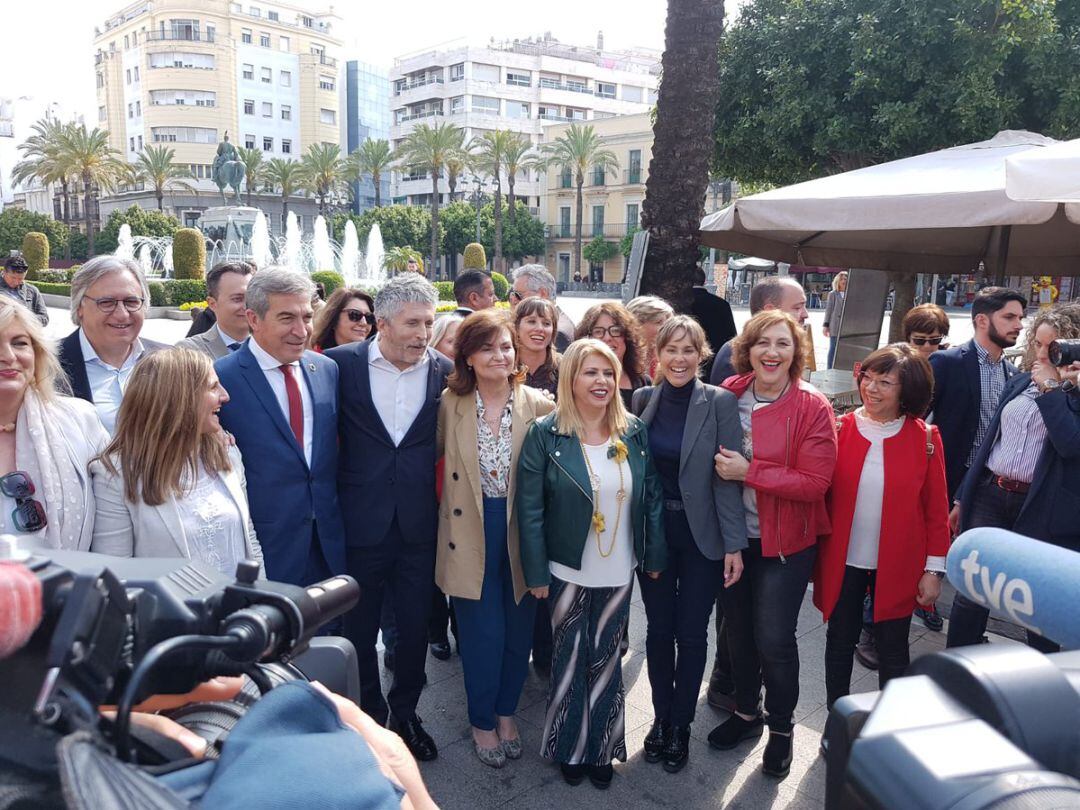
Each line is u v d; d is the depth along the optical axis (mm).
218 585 856
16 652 560
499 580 2799
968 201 3785
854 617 2820
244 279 3664
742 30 11484
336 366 2824
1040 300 14672
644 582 2877
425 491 2797
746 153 12250
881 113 9914
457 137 47531
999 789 616
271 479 2531
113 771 570
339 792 660
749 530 2725
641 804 2551
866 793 685
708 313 5574
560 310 4719
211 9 60000
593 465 2623
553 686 2672
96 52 66375
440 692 3311
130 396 2080
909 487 2658
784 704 2654
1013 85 9750
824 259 6496
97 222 49375
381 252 39719
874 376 2697
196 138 60812
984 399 3686
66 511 2010
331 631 2887
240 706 888
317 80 66500
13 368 1963
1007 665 770
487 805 2539
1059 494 2797
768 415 2686
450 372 2979
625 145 54531
